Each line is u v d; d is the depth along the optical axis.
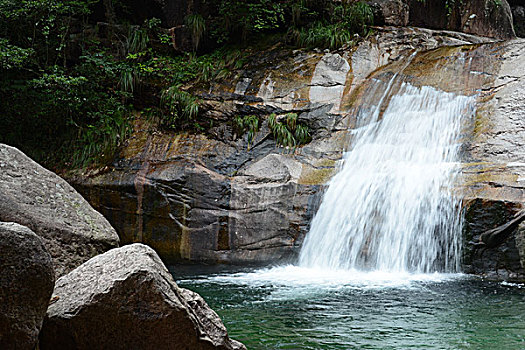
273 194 10.30
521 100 10.83
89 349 3.20
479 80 12.03
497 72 12.05
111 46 14.57
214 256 10.32
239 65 14.24
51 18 12.84
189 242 10.44
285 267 9.62
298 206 10.12
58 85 12.76
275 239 10.07
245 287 7.54
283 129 11.92
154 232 10.62
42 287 2.78
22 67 12.67
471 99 11.47
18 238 2.71
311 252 9.72
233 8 15.04
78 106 12.76
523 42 12.64
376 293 6.90
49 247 4.41
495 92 11.45
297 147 11.82
